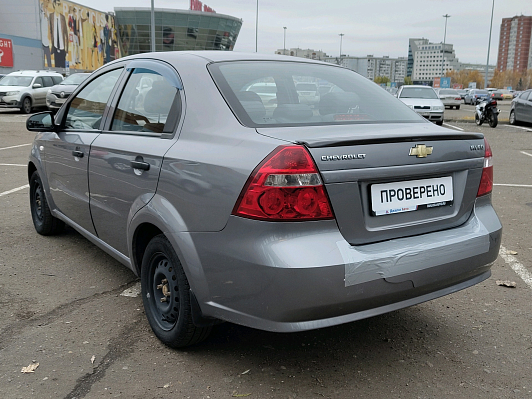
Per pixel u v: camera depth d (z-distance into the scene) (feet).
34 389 8.26
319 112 9.39
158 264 9.66
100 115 11.98
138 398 8.06
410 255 8.04
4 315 10.87
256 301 7.54
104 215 11.34
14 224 17.75
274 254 7.25
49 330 10.23
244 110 8.73
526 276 13.70
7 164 30.50
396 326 10.75
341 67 11.92
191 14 201.05
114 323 10.56
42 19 147.84
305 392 8.29
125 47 206.08
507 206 21.80
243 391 8.28
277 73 10.11
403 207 8.35
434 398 8.18
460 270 8.75
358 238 7.86
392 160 8.04
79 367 8.91
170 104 9.71
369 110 10.05
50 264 13.92
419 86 67.56
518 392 8.39
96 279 12.92
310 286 7.24
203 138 8.64
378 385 8.52
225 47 221.25
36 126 13.56
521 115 65.51
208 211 8.00
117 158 10.46
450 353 9.64
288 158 7.32
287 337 10.14
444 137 8.68
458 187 9.13
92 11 177.68
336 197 7.55
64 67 160.15
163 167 9.02
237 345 9.77
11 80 73.77
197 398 8.09
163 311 9.62
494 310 11.61
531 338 10.29
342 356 9.46
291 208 7.30
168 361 9.12
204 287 8.21
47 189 14.93
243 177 7.56
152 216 9.10
